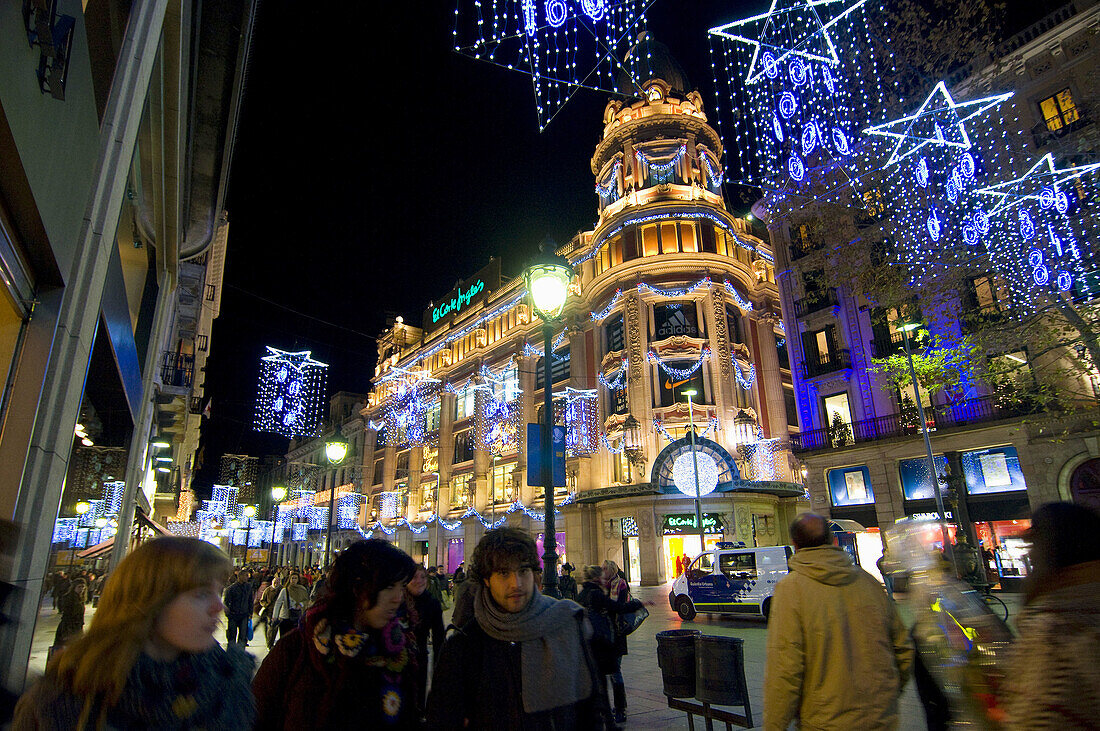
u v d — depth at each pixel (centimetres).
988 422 2145
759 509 3144
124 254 985
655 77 4075
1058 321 1384
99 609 180
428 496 5097
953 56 1581
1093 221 1567
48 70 443
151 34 729
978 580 1470
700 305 3506
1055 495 1992
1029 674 204
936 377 1675
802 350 2809
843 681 303
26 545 536
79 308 607
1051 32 2031
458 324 5106
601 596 653
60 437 584
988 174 1853
